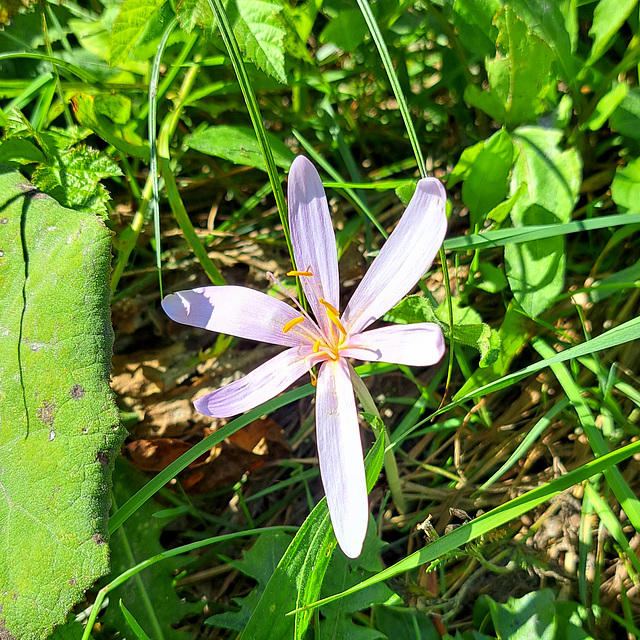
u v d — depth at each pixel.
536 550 0.22
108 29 0.27
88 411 0.19
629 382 0.24
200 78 0.28
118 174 0.24
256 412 0.20
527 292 0.22
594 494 0.21
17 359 0.20
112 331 0.20
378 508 0.24
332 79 0.28
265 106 0.28
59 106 0.27
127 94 0.27
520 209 0.23
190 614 0.22
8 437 0.19
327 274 0.18
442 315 0.23
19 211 0.21
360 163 0.30
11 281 0.21
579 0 0.24
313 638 0.20
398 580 0.22
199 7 0.22
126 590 0.21
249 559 0.21
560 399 0.23
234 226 0.29
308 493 0.24
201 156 0.29
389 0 0.26
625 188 0.23
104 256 0.20
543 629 0.19
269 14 0.22
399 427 0.24
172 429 0.26
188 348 0.28
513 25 0.21
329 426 0.17
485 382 0.23
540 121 0.23
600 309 0.25
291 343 0.18
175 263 0.28
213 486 0.25
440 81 0.27
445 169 0.29
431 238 0.17
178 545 0.24
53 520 0.18
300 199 0.18
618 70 0.24
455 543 0.17
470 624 0.22
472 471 0.24
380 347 0.17
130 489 0.23
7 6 0.28
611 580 0.21
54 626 0.18
